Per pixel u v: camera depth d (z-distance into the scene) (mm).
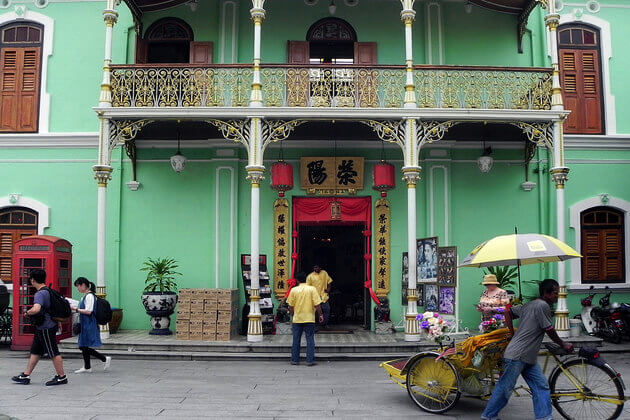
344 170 12273
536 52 12672
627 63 12758
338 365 9234
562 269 10734
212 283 12078
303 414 6156
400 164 12398
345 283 14148
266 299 11562
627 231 12367
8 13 12609
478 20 12742
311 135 12055
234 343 10031
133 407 6387
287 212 12188
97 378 8062
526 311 5750
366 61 12422
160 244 12227
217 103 10789
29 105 12531
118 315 11602
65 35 12641
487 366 6230
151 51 12594
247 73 10914
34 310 7355
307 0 12656
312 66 10719
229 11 12547
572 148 12430
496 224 12352
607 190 12422
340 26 12688
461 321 11828
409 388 6496
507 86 10984
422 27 12648
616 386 5691
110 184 12336
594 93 12688
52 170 12352
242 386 7605
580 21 12711
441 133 10805
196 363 9391
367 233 12242
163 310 11055
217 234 12141
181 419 5906
